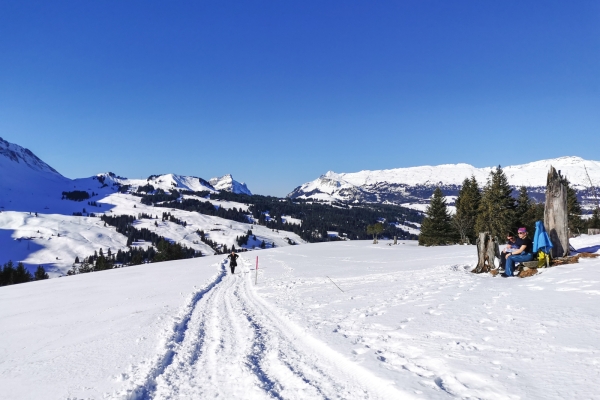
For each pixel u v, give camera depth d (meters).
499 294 8.62
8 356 8.05
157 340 8.22
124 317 11.45
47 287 23.75
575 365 4.35
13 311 14.62
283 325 8.93
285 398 4.66
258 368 5.88
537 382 4.09
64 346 8.45
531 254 11.29
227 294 16.20
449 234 51.91
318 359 6.00
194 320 10.59
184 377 5.85
